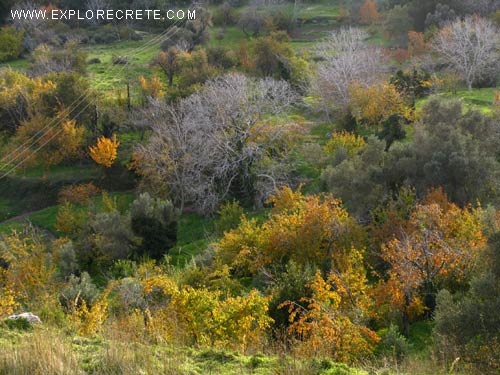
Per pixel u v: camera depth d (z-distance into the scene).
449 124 38.66
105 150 50.56
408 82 55.62
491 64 57.88
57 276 34.09
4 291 22.81
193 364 9.89
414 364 12.34
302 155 46.50
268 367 9.95
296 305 21.20
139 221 37.75
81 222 43.62
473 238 23.77
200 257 31.55
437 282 22.94
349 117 51.06
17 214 51.56
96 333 11.64
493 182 32.34
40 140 55.44
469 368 14.07
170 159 46.47
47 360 8.73
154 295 24.17
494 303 15.87
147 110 56.50
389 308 22.02
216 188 46.41
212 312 15.45
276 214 32.44
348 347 16.08
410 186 32.50
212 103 48.88
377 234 28.19
